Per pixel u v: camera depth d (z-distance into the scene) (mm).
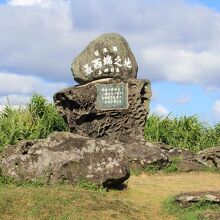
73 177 9859
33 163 9945
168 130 16844
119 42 14523
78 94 13914
